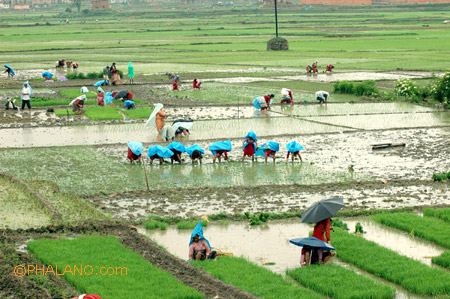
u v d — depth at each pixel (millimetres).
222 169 43125
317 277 23844
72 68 119688
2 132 57188
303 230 30672
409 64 114500
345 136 54188
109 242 28156
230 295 22500
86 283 23172
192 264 25500
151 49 163625
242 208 34250
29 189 37094
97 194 37062
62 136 55062
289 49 158000
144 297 21859
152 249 27594
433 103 73375
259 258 26922
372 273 24719
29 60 137500
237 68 114938
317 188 38000
